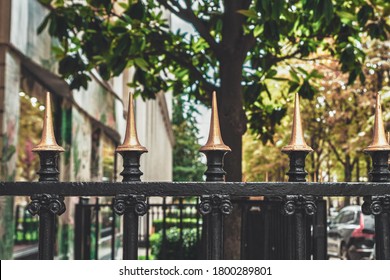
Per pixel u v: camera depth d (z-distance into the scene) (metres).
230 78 7.07
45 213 2.38
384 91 17.53
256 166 37.41
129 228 2.40
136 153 2.45
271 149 35.56
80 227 9.23
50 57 10.77
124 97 21.19
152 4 8.23
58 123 12.63
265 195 2.41
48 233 2.38
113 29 6.72
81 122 13.95
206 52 8.73
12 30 8.81
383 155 2.47
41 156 2.44
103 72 7.71
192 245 11.20
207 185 2.41
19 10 9.12
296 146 2.46
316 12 5.18
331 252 20.53
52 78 11.16
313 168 25.28
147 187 2.41
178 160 60.25
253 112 9.24
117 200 2.39
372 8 6.80
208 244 2.43
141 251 18.05
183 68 8.66
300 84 8.38
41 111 12.91
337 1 6.81
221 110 7.04
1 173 8.69
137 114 24.33
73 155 12.98
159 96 33.50
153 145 32.19
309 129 26.50
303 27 7.58
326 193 2.42
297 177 2.46
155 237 14.54
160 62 8.58
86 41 7.72
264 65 7.93
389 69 19.84
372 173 2.48
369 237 18.95
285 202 2.41
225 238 6.93
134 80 8.52
